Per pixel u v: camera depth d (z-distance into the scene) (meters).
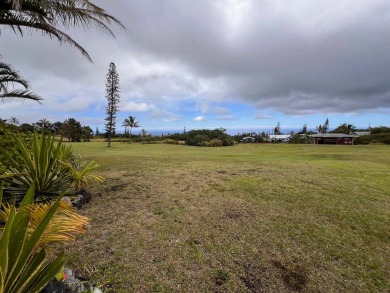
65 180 4.37
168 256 2.90
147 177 6.96
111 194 5.06
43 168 3.69
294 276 2.82
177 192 5.45
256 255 3.13
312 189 6.20
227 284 2.56
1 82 7.65
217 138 36.28
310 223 4.16
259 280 2.69
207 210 4.42
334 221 4.29
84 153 16.77
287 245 3.43
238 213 4.39
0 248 1.20
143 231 3.41
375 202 5.37
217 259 2.96
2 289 1.25
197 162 10.88
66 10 5.10
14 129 5.34
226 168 9.16
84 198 4.39
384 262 3.21
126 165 9.28
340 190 6.22
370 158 14.59
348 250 3.43
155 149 23.44
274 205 4.91
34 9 5.04
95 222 3.59
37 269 1.43
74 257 2.66
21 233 1.35
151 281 2.45
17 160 4.07
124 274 2.49
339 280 2.82
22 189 3.59
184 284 2.47
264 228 3.87
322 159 13.93
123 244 3.03
